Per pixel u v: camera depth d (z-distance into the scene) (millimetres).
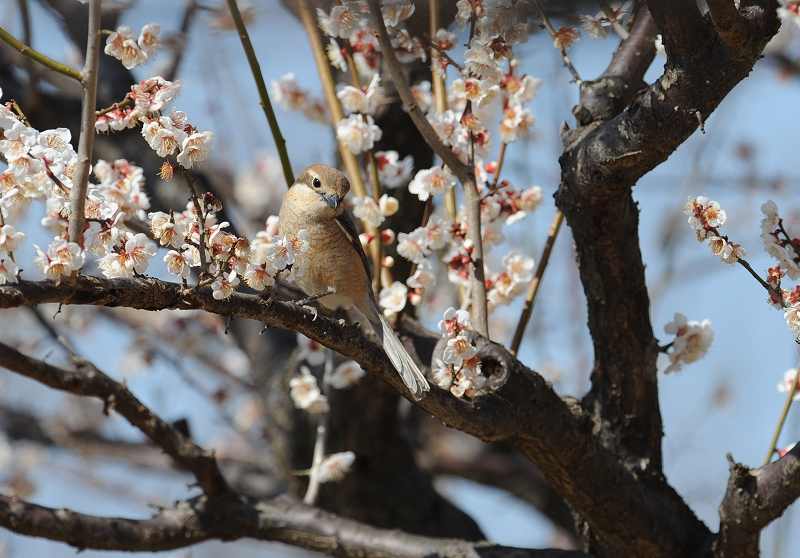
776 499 8562
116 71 12219
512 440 8906
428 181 9000
